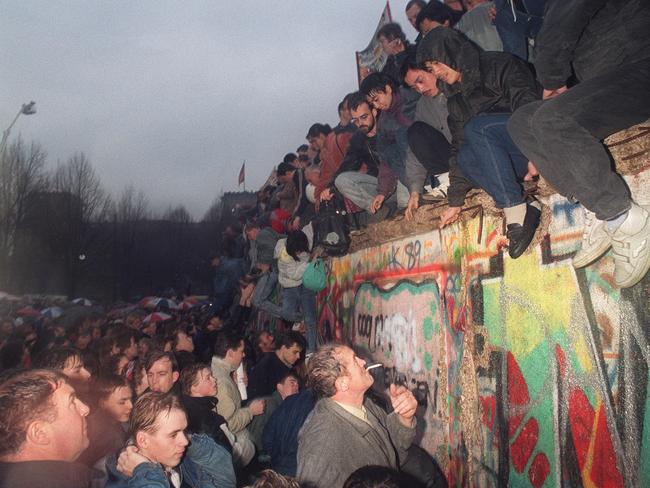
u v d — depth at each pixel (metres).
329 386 3.53
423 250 5.50
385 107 5.89
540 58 2.93
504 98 3.64
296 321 10.30
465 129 3.68
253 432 6.43
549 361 3.55
